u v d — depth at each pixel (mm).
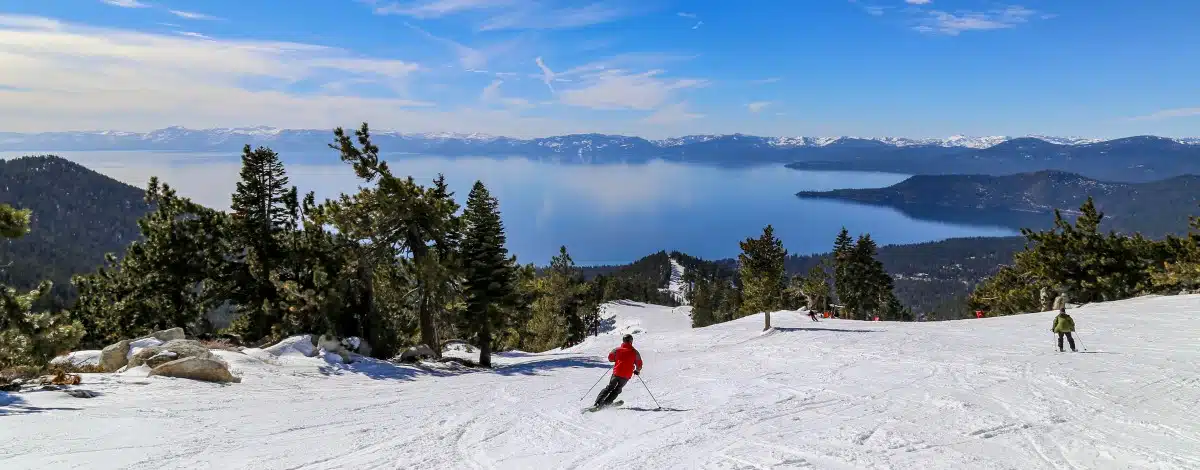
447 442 10820
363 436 11180
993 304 68188
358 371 21562
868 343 27922
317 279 27797
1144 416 12023
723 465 9008
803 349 27047
